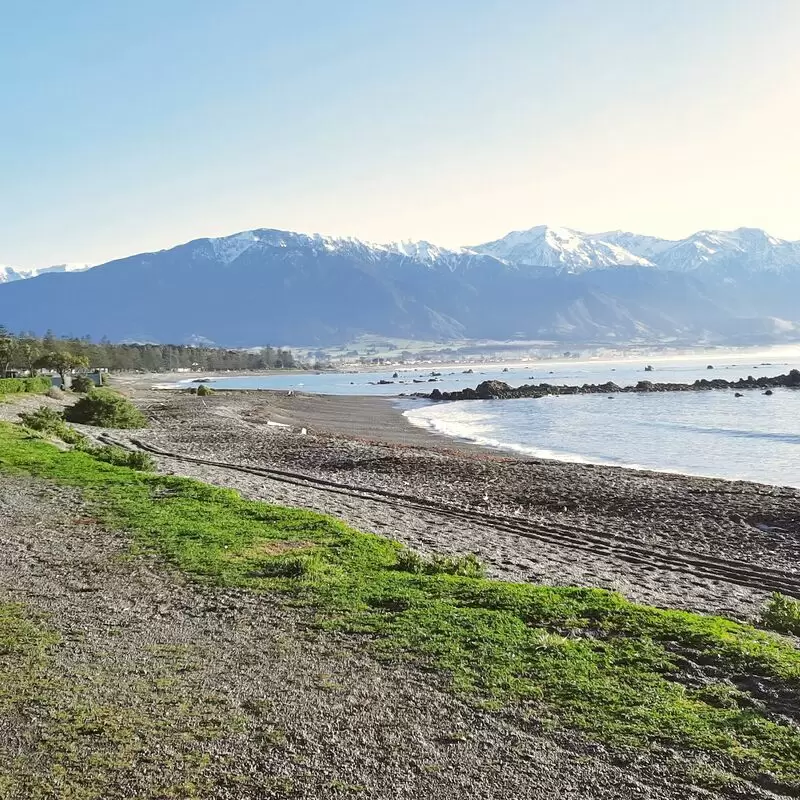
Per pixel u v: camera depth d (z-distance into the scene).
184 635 9.28
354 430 57.72
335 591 11.13
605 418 67.06
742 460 39.09
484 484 27.61
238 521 16.20
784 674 7.91
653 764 6.22
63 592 11.10
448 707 7.27
